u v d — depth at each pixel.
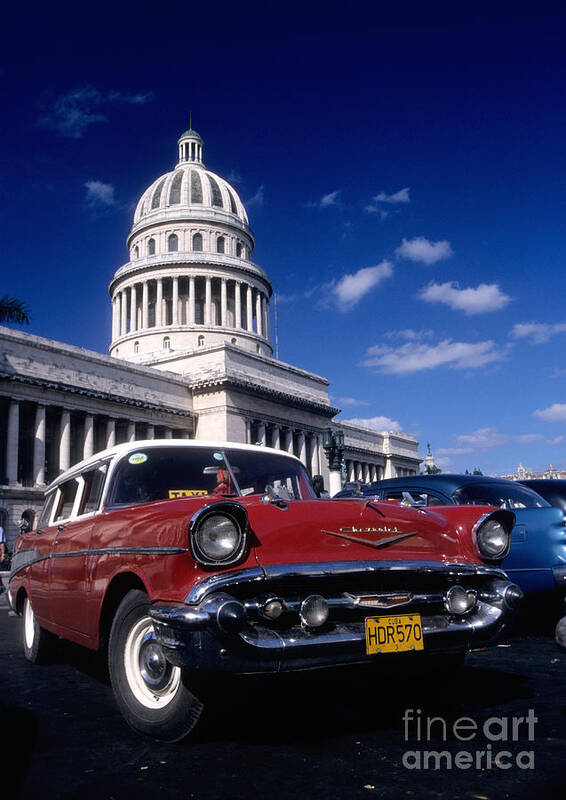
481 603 5.73
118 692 5.45
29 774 4.49
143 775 4.42
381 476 96.12
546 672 7.37
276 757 4.70
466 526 5.91
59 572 7.37
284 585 4.93
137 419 59.91
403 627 5.20
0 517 48.72
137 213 95.19
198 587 4.70
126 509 6.21
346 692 6.50
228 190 95.56
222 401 63.06
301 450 72.38
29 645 9.02
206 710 4.92
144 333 82.44
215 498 5.22
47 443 55.81
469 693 6.41
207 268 85.25
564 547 9.78
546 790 4.02
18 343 51.75
